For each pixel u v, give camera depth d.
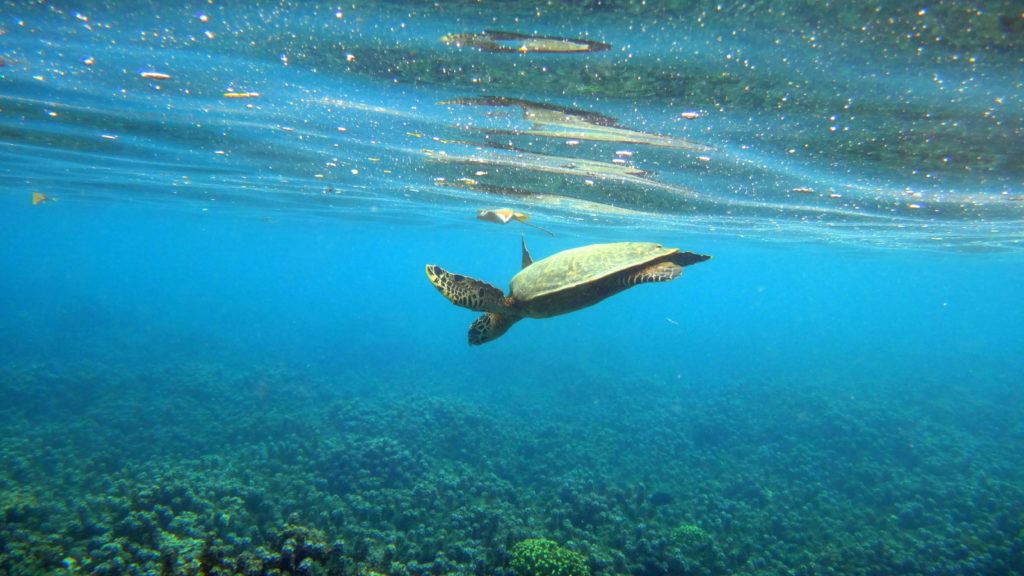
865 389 32.44
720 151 10.13
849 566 11.43
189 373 25.95
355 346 42.09
